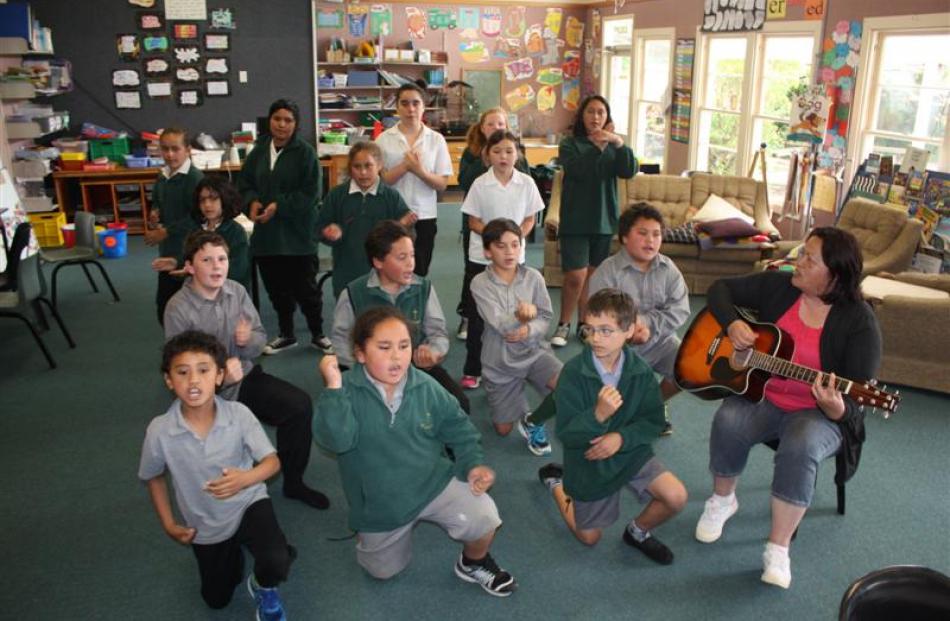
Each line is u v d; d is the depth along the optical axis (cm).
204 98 789
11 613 231
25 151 653
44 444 336
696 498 295
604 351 232
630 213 308
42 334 476
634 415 240
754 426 260
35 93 638
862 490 300
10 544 265
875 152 557
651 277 317
